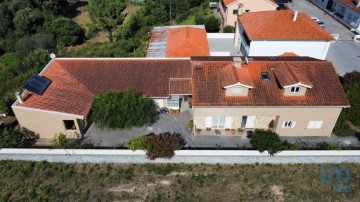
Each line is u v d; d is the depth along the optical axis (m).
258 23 43.12
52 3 77.56
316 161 29.47
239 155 29.08
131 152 29.08
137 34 61.12
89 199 26.88
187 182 28.09
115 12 60.88
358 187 27.72
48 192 27.42
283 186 27.75
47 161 29.92
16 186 28.00
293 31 41.06
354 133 33.06
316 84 31.31
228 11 56.31
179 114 35.53
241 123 32.69
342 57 47.62
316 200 26.77
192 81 31.77
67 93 32.94
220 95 30.80
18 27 65.94
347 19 59.59
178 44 42.97
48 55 47.97
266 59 34.97
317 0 72.50
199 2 75.50
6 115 35.88
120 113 30.73
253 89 31.16
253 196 26.98
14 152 29.53
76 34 62.34
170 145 28.50
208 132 32.88
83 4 91.25
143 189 27.59
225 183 27.98
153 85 34.59
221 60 33.94
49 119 30.92
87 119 33.53
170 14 67.94
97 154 29.28
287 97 30.66
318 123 31.83
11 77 48.69
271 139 28.70
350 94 33.97
